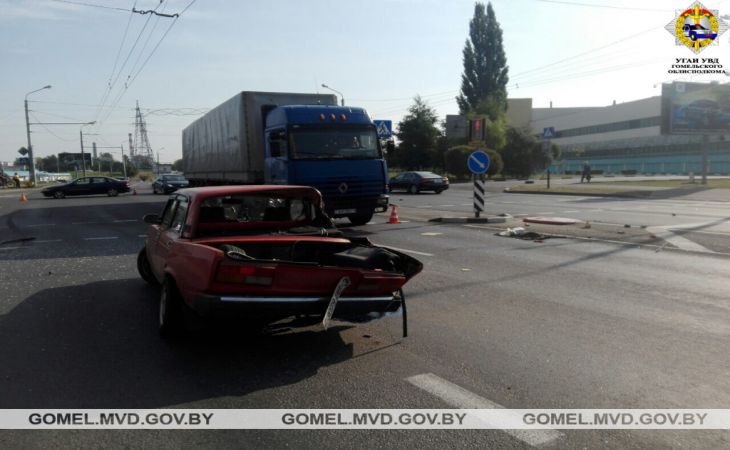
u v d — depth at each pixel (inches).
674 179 1847.9
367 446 137.3
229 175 750.5
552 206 887.7
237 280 186.7
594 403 159.3
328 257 237.1
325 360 197.0
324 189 553.6
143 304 281.0
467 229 587.8
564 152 3646.7
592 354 199.2
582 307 264.5
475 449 135.2
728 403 159.3
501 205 924.6
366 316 206.4
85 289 316.8
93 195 1611.7
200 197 237.5
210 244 218.4
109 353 207.0
